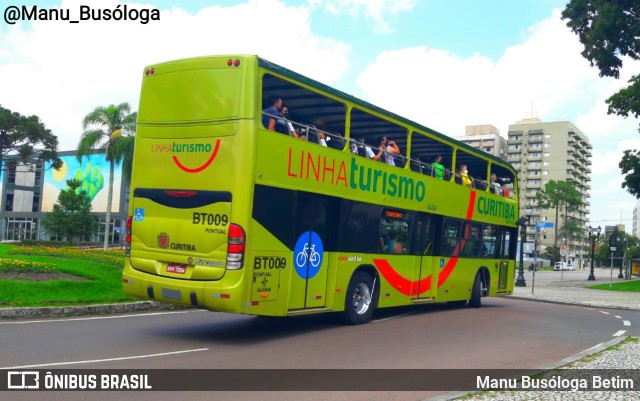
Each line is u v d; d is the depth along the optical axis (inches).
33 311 456.4
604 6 1290.6
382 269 518.3
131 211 425.1
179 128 403.2
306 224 429.1
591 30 1327.5
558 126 5280.5
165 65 416.2
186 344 381.1
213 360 334.3
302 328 469.4
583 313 741.3
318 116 521.0
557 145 5275.6
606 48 1314.0
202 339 402.6
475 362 363.3
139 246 418.0
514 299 943.7
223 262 375.2
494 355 391.2
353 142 486.3
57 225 1926.7
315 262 439.5
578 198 4133.9
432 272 598.5
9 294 487.2
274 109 421.7
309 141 430.6
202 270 383.2
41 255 811.4
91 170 2878.9
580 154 5629.9
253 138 378.0
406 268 554.3
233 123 380.5
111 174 1704.0
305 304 431.5
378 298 516.7
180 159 401.1
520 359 382.3
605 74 1358.3
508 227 764.6
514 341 457.4
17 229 3120.1
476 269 685.3
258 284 385.7
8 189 3169.3
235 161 376.8
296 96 457.7
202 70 397.7
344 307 476.7
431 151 652.1
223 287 371.9
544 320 619.5
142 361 322.3
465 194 650.8
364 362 345.7
